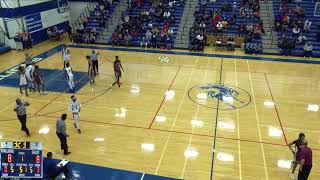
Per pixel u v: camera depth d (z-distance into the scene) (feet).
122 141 35.76
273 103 45.75
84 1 93.09
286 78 56.08
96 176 29.68
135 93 49.14
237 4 84.53
